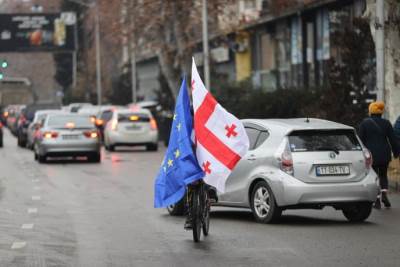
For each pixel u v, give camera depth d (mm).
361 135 30266
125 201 33531
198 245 22703
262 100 62625
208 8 76938
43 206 32094
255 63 89188
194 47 79375
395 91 45625
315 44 73750
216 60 93438
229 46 88188
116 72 140125
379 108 30359
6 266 19875
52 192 37438
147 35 79500
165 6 76812
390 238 23562
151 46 79812
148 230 25562
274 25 83688
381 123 30250
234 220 27734
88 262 20328
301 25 76375
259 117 62625
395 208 30375
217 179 23141
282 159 26156
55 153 57125
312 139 26516
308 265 19641
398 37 45562
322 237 23844
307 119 27422
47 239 23906
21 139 82312
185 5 76812
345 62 48250
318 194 25922
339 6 67938
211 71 85750
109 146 71312
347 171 26375
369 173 26703
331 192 26016
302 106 58156
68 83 180250
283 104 61094
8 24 150625
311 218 28141
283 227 25906
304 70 76125
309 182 26047
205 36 71625
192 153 23031
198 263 20062
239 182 27516
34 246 22719
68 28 151500
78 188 39125
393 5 45250
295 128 26453
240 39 87938
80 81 148375
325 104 48250
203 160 23047
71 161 59312
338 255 20922
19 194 36688
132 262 20281
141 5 76562
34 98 158125
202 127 23141
